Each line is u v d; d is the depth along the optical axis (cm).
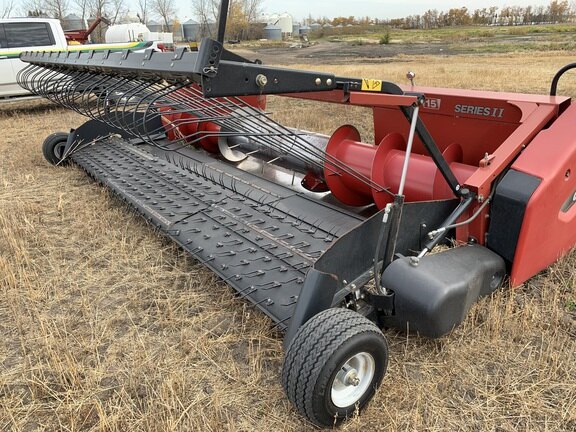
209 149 548
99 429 229
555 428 226
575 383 251
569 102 324
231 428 226
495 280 293
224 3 197
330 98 256
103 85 309
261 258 316
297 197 401
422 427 228
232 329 298
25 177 578
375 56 2780
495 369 262
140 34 1366
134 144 574
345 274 248
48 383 260
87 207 486
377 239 257
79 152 585
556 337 282
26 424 237
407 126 404
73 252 401
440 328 247
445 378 256
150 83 262
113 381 261
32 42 1071
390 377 257
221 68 203
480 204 288
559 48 2767
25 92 1075
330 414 217
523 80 1355
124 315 317
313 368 206
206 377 262
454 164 333
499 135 347
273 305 274
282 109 1031
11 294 340
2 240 419
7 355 284
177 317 312
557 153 288
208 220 375
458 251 280
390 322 265
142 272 367
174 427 226
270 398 247
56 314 321
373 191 353
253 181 444
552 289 327
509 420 231
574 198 316
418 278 247
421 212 279
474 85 1278
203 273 360
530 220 281
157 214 395
